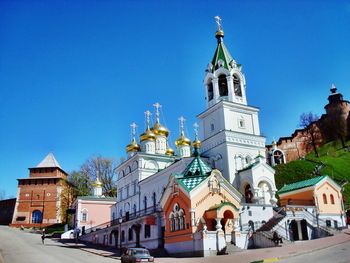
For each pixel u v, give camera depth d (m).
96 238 59.38
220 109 50.81
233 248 32.66
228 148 47.91
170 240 36.16
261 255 27.70
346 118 111.19
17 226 92.62
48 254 37.25
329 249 27.53
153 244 40.84
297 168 77.19
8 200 102.44
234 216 34.50
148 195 58.34
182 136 66.62
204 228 32.50
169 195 37.31
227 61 54.00
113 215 71.44
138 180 62.34
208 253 31.78
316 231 40.25
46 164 102.00
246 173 45.19
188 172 38.06
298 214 39.56
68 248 47.97
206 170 37.91
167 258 32.88
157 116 71.88
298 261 22.95
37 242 54.84
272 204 42.91
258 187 44.41
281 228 37.28
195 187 34.56
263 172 45.16
